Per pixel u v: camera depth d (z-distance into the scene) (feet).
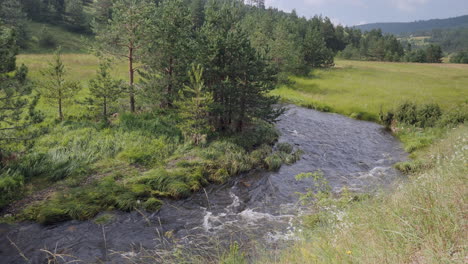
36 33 258.98
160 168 48.42
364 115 103.55
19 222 34.32
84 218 35.63
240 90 64.75
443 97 122.62
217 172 50.24
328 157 63.00
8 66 41.73
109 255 29.19
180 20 76.28
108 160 51.34
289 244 25.84
